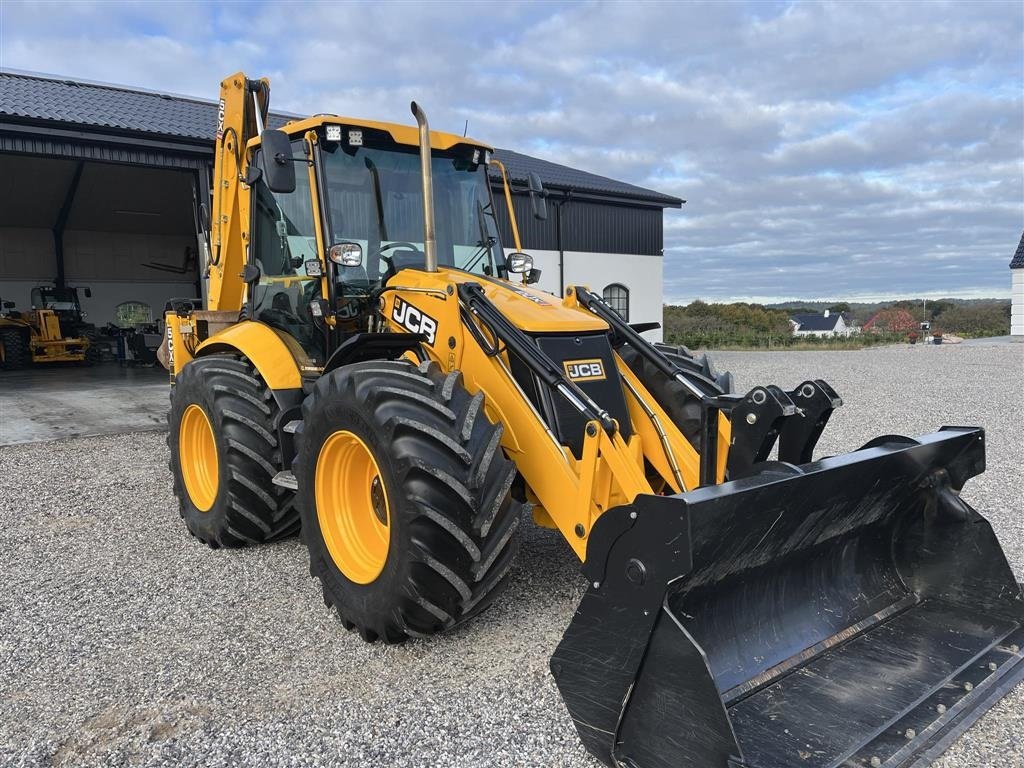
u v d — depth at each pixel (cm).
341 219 406
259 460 432
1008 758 251
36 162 1806
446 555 291
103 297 2459
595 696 227
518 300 357
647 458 356
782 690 256
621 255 2066
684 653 206
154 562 445
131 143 1160
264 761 252
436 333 354
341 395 325
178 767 249
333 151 407
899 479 302
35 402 1174
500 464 301
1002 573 298
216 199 557
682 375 356
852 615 304
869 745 222
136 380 1522
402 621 304
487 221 461
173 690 298
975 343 2738
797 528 275
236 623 359
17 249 2314
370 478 349
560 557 438
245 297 518
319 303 406
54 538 493
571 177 2098
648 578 214
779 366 1770
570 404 315
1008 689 255
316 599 388
